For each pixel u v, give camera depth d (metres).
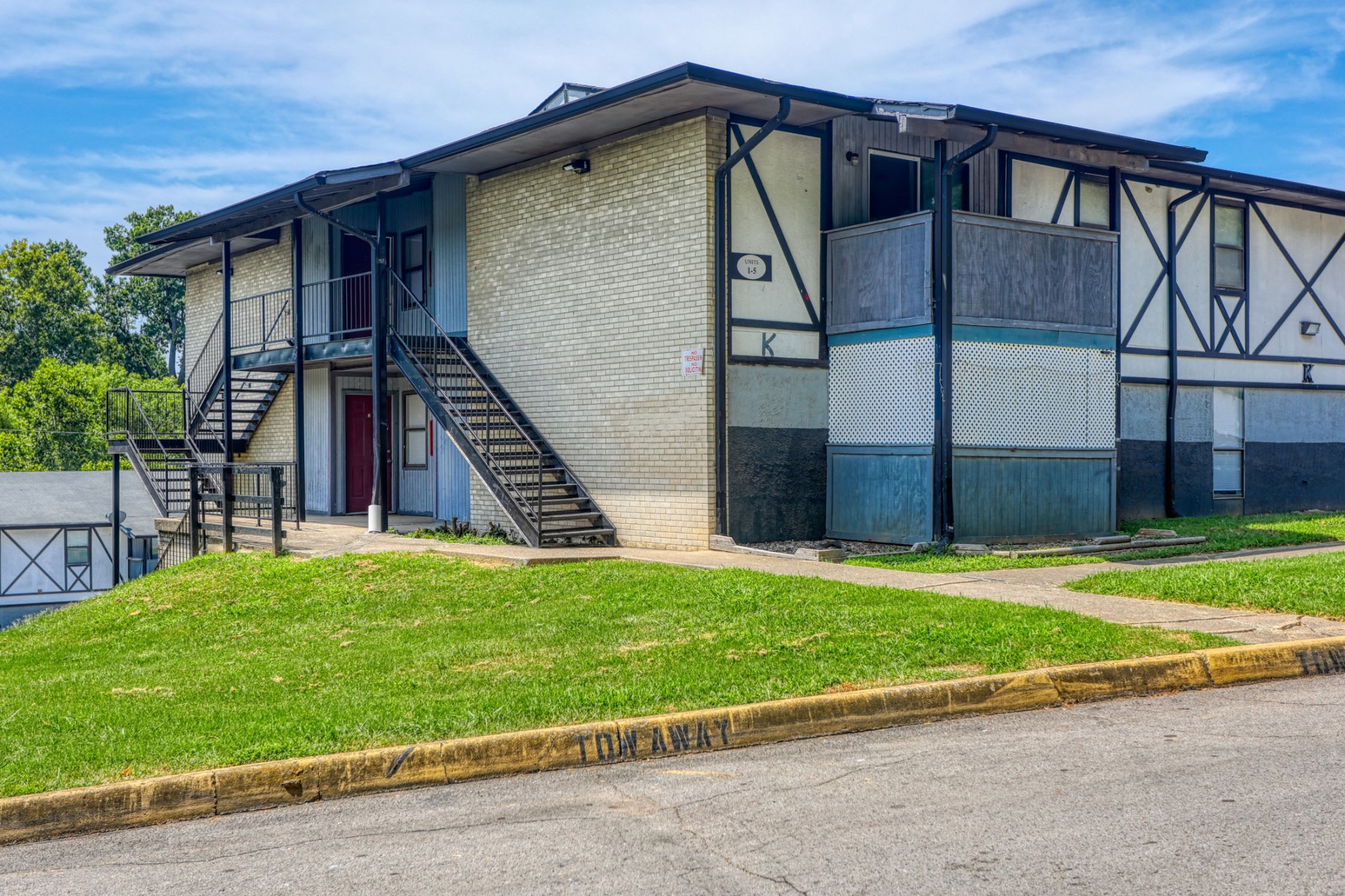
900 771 5.87
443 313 18.53
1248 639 8.24
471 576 12.00
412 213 19.34
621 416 15.32
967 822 5.02
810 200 15.32
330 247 20.75
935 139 14.32
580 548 14.46
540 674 7.66
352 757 5.92
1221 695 7.43
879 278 14.87
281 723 6.57
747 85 13.16
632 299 15.16
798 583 10.57
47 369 54.00
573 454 16.05
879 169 16.14
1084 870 4.43
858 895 4.25
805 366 15.23
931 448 14.23
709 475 14.23
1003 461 14.89
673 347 14.62
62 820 5.46
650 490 14.91
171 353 68.06
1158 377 19.27
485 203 17.64
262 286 22.66
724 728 6.54
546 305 16.52
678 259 14.54
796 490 15.14
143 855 5.08
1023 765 5.89
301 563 13.30
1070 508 15.54
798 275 15.17
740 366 14.55
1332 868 4.39
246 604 11.43
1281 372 21.02
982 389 14.72
